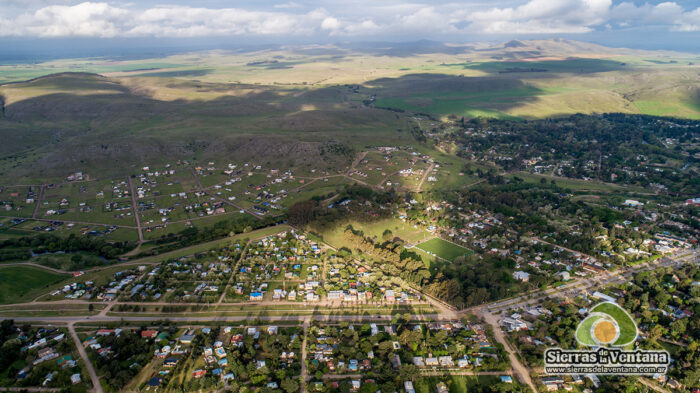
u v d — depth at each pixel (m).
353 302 176.50
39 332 156.25
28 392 129.12
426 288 183.38
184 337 152.38
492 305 176.00
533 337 155.75
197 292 182.38
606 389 132.38
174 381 134.38
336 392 129.50
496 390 130.50
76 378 133.62
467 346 150.25
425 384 134.75
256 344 151.12
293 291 182.12
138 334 155.50
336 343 150.75
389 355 143.62
